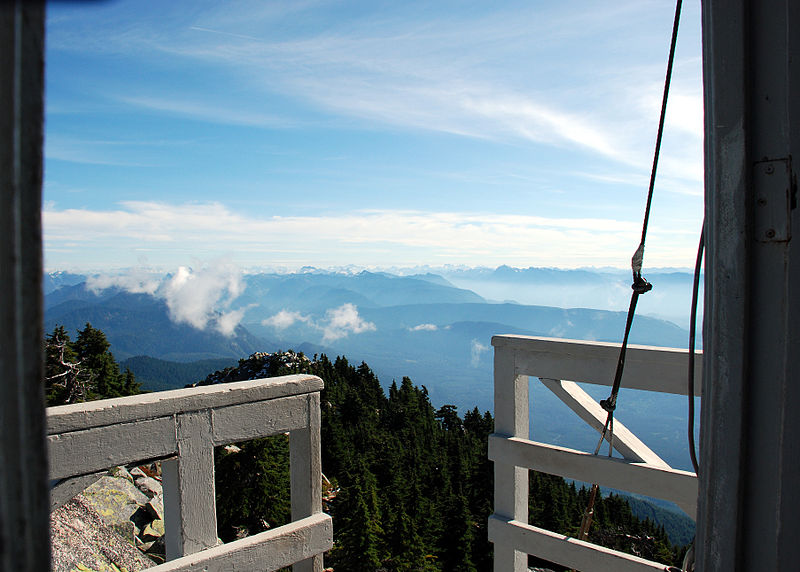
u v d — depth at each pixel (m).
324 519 2.39
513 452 2.75
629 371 2.44
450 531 29.58
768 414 1.28
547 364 2.67
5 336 0.54
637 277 2.02
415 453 44.09
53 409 1.79
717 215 1.32
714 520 1.35
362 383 60.66
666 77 1.78
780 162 1.23
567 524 29.27
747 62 1.25
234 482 22.59
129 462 1.92
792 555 1.26
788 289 1.24
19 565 0.53
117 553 4.53
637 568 2.34
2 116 0.53
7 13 0.52
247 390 2.19
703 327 1.39
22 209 0.54
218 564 2.06
